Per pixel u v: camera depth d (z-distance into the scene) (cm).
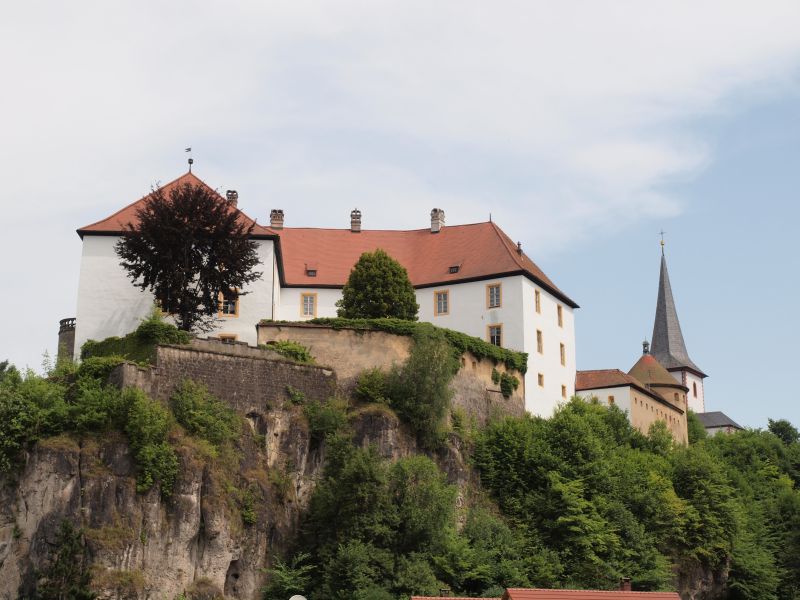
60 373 7075
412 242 10694
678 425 12525
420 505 6906
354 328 8081
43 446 6400
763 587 9019
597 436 8938
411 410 7825
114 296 8400
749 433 13112
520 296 9631
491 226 10425
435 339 8200
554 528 7694
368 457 6994
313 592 6606
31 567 6184
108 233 8506
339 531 6800
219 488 6656
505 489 8044
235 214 8294
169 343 7081
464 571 6875
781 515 10231
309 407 7525
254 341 8469
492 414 8869
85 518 6269
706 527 8894
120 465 6419
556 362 10050
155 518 6391
